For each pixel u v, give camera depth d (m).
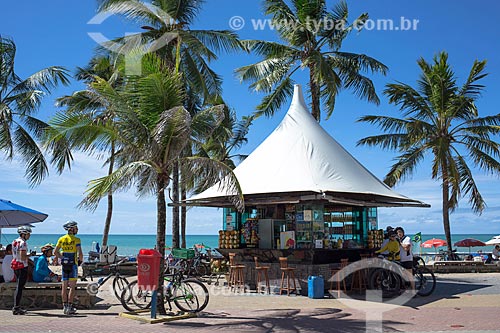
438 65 26.52
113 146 12.56
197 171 11.10
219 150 30.94
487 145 26.17
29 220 17.00
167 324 9.82
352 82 24.64
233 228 16.61
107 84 10.67
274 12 23.72
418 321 10.11
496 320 10.22
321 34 23.62
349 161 16.30
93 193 10.27
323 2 23.25
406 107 26.98
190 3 22.45
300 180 14.66
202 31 22.34
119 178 10.15
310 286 13.68
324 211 15.40
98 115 11.18
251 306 12.20
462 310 11.54
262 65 23.72
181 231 30.09
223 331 9.14
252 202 15.07
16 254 10.94
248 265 15.71
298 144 16.30
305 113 17.59
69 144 10.95
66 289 11.00
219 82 24.06
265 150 16.73
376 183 15.96
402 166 26.88
